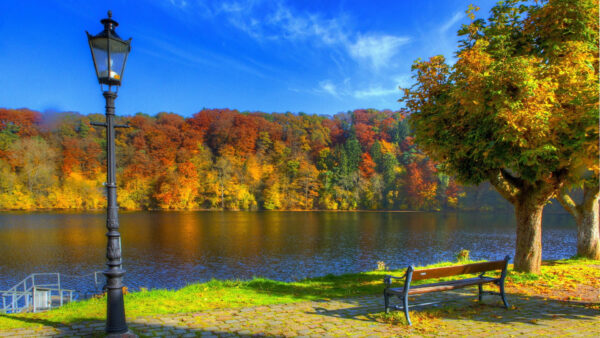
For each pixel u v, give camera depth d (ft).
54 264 72.13
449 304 21.61
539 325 17.70
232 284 27.73
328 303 21.89
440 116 27.17
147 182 239.50
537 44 29.81
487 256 82.38
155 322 17.89
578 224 41.57
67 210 216.13
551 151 24.12
